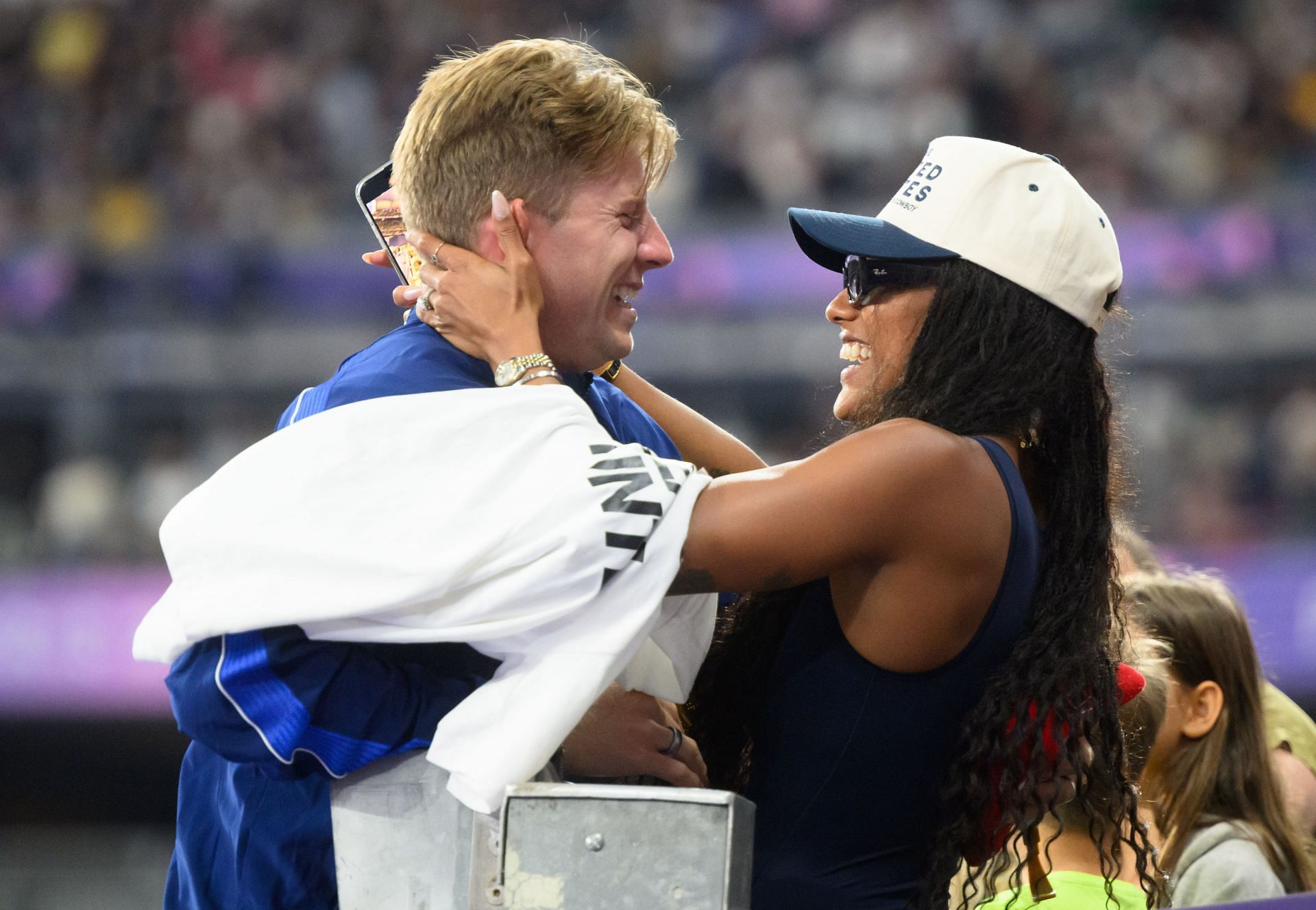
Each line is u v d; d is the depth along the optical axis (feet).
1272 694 34.91
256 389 103.96
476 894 17.33
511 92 20.16
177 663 18.54
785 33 123.95
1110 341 23.38
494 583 17.60
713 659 21.53
